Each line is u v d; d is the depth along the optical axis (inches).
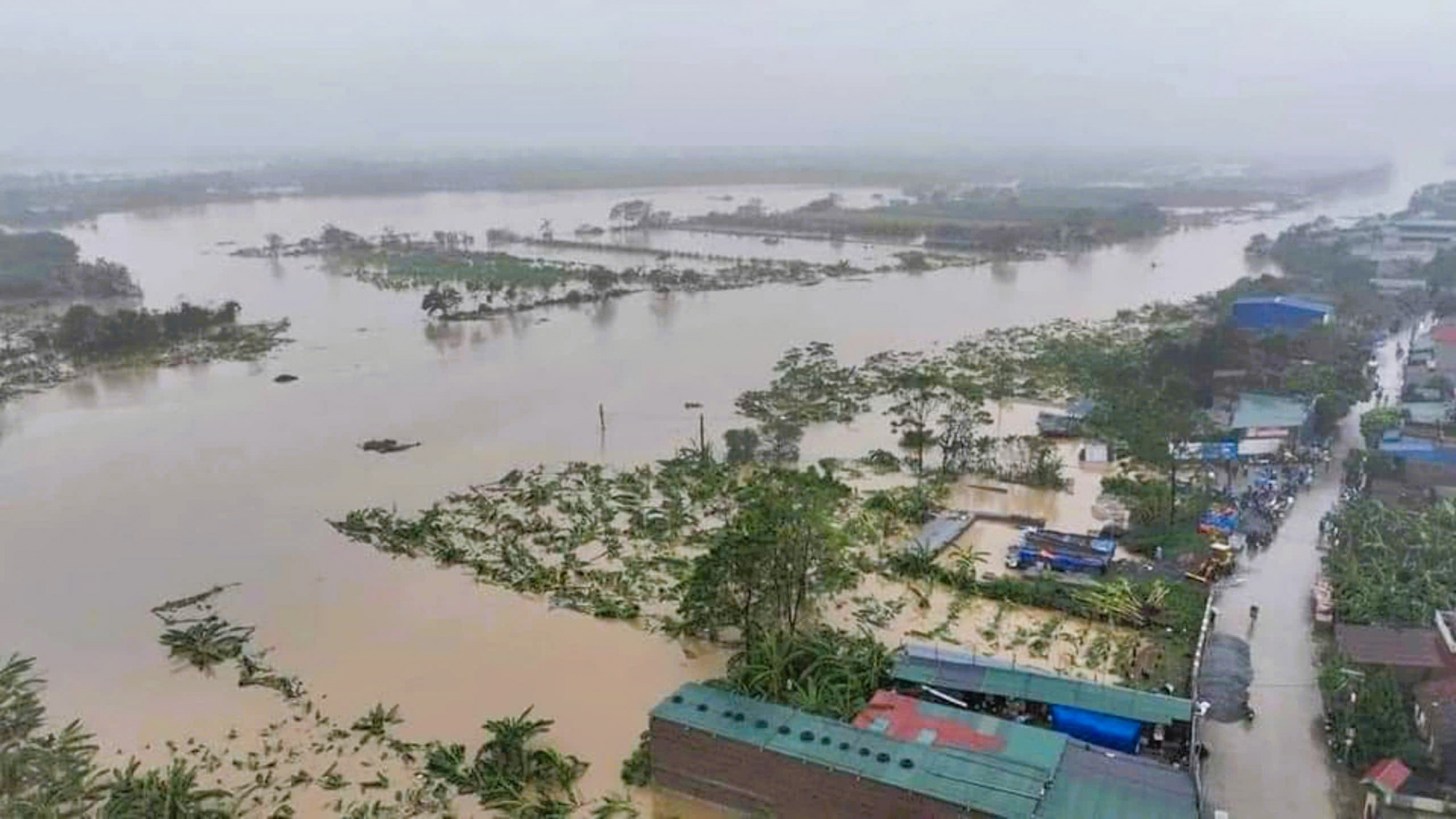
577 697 2025.1
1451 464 2952.8
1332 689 1849.2
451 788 1732.3
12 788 1700.3
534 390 4323.3
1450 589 2220.7
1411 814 1563.7
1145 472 3171.8
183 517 2970.0
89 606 2427.4
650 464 3341.5
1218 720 1841.8
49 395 4347.9
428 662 2158.0
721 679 2000.5
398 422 3890.3
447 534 2797.7
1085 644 2178.9
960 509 2952.8
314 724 1935.3
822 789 1551.4
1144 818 1411.2
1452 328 4271.7
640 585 2482.8
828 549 2283.5
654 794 1717.5
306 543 2773.1
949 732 1640.0
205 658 2171.5
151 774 1699.1
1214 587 2367.1
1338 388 3794.3
